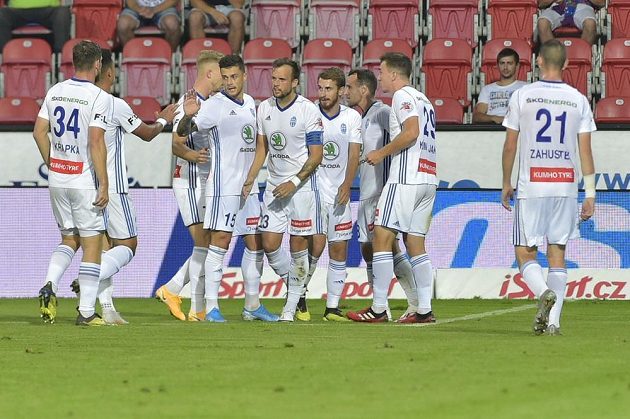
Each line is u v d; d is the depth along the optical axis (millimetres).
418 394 19469
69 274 50219
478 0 67125
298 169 35969
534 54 65438
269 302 47656
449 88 63438
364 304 46625
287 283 37375
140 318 38500
